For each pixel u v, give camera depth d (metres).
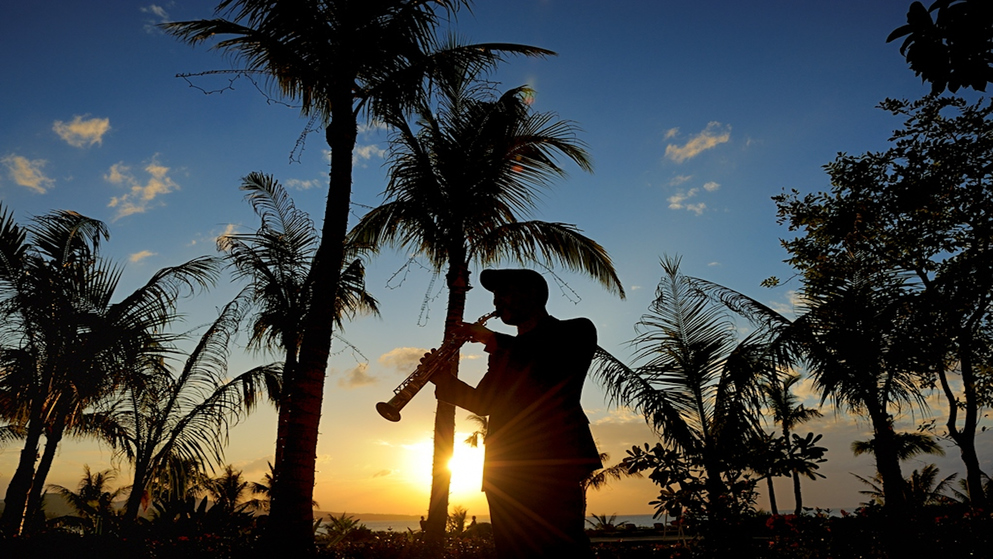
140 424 13.26
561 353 2.13
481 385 2.20
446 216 12.12
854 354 8.95
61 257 12.63
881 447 8.84
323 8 9.59
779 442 8.07
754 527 8.02
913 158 17.58
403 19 9.38
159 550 11.49
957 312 12.02
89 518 18.23
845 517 7.83
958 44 3.66
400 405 2.14
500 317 2.27
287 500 7.71
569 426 2.07
